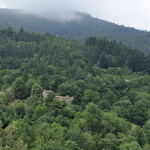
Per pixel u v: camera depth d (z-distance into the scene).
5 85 110.88
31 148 50.78
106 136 66.94
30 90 102.50
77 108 88.94
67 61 145.50
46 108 80.19
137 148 58.09
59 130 60.44
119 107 96.12
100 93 109.38
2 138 46.31
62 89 107.19
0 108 80.19
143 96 113.31
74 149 53.56
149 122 83.75
